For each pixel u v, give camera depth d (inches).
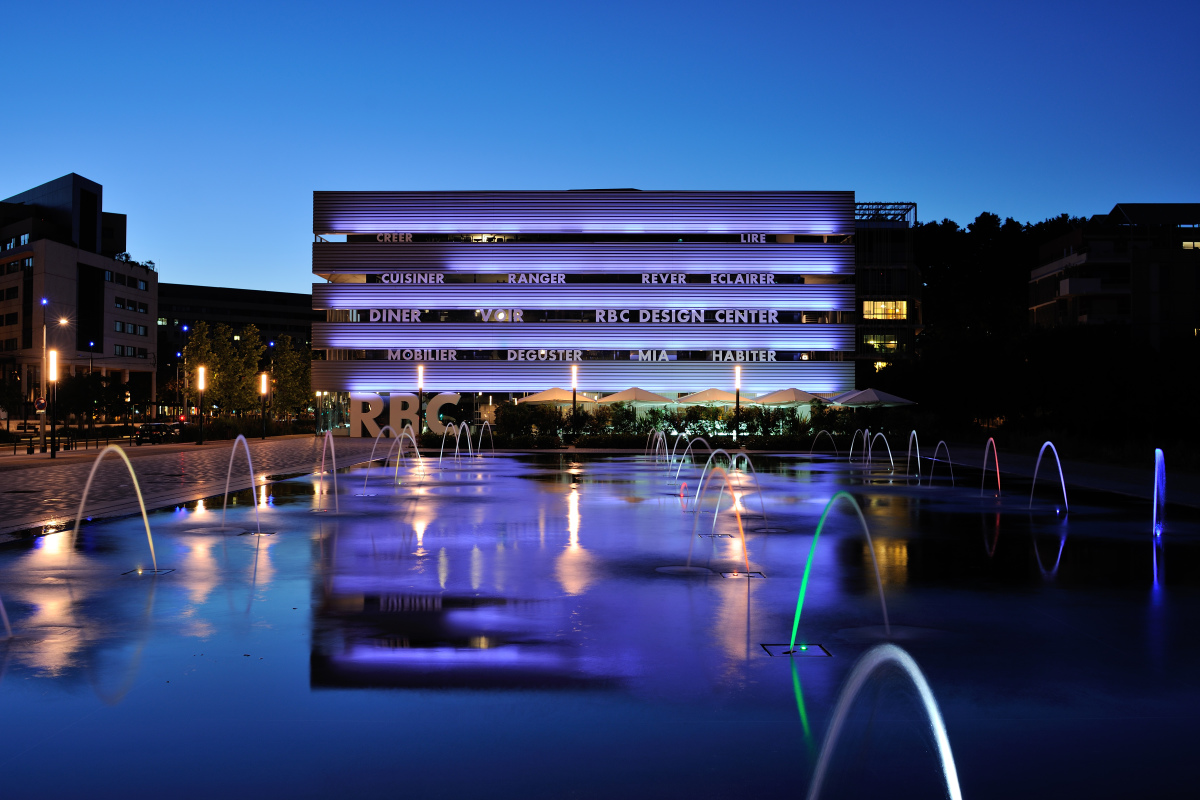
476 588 416.2
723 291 2477.9
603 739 221.1
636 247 2475.4
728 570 466.9
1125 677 277.7
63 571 457.7
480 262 2480.3
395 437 2464.3
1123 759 211.8
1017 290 3796.8
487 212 2490.2
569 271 2480.3
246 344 3636.8
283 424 3814.0
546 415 2229.3
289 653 299.7
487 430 2362.2
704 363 2480.3
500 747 215.6
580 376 2486.5
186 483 1016.9
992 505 802.2
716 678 273.1
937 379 2470.5
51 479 1069.8
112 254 4899.1
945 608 377.4
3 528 626.5
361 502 818.8
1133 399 1815.9
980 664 291.4
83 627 335.9
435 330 2480.3
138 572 455.5
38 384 4116.6
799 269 2482.8
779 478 1123.3
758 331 2479.1
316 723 231.5
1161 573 463.8
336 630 332.8
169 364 6097.4
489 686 263.9
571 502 821.9
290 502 815.7
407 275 2486.5
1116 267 3127.5
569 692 258.4
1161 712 245.0
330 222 2490.2
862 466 1366.9
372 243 2486.5
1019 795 191.8
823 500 842.8
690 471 1266.0
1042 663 293.3
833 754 212.7
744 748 216.1
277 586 419.2
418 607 374.3
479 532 614.5
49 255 4239.7
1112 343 2041.1
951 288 3855.8
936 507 783.7
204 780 196.2
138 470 1231.5
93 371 4426.7
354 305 2482.8
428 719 235.0
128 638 319.6
